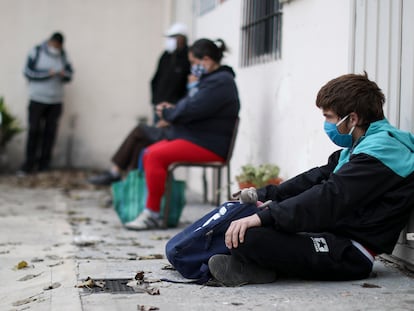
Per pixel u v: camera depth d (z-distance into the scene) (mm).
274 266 3977
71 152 12578
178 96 9188
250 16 7527
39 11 12328
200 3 9961
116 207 6875
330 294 3816
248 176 6055
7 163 12289
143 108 12664
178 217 6809
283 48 6434
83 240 6020
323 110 4035
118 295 3896
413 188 3941
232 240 3871
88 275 4469
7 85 12289
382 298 3727
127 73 12617
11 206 8344
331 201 3799
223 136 6707
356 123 3955
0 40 12258
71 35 12453
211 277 4117
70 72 11758
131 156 7809
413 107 4121
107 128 12625
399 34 4277
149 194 6613
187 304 3650
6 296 4324
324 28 5500
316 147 5609
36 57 11516
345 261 4000
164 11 12469
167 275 4410
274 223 3865
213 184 8594
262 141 7000
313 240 3951
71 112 12523
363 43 4781
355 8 4914
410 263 4250
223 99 6578
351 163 3863
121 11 12547
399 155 3875
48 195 9500
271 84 6762
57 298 3941
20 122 12297
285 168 6324
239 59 7902
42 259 5195
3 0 12227
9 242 5945
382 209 3975
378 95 3979
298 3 6078
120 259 5105
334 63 5289
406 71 4203
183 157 6586
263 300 3707
